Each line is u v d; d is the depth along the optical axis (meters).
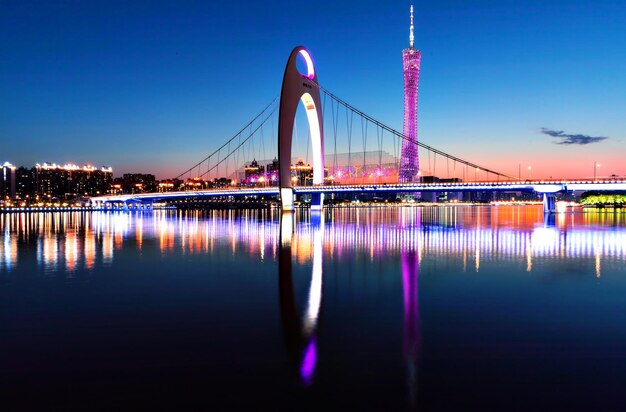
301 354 12.79
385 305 18.23
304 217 102.38
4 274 26.12
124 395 10.38
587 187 91.50
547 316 16.50
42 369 11.82
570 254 33.91
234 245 41.34
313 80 115.06
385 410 9.70
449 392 10.46
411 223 77.38
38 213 176.38
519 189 95.38
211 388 10.72
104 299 19.55
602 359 12.30
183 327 15.34
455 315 16.69
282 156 103.25
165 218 112.88
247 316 16.69
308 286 22.14
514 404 9.91
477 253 34.59
